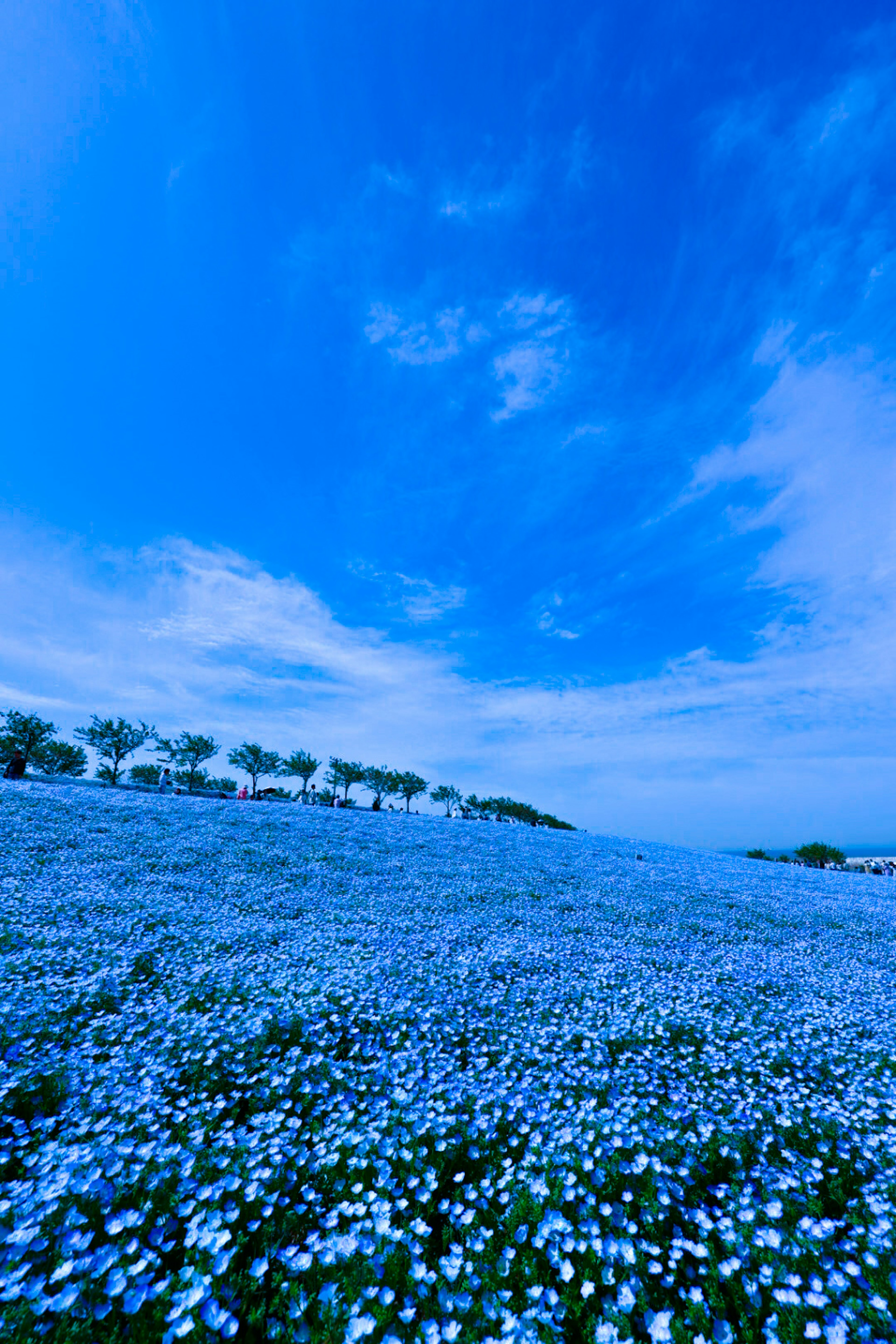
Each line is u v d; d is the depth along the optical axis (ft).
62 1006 22.43
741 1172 15.71
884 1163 16.78
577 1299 11.53
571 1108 18.44
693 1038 25.41
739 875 96.94
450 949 36.29
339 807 161.27
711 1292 11.73
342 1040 22.63
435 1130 16.47
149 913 37.22
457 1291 11.57
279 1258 11.82
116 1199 12.98
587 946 40.16
